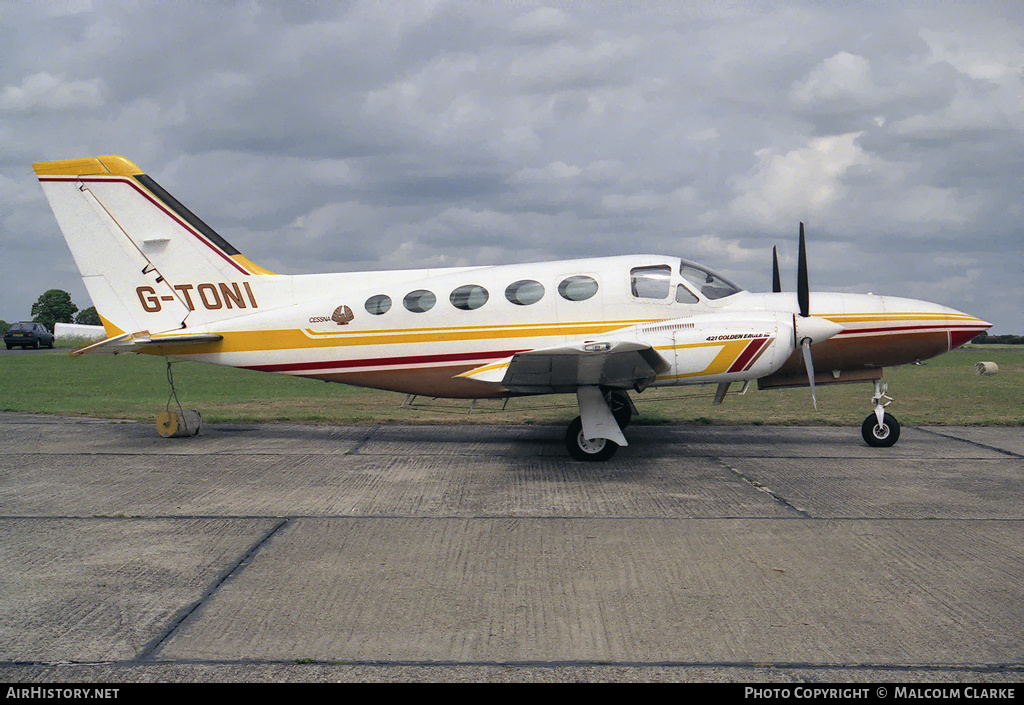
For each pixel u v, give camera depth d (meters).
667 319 9.72
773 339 8.74
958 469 8.41
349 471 8.38
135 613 4.26
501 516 6.36
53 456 9.41
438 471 8.38
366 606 4.36
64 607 4.36
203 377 23.17
